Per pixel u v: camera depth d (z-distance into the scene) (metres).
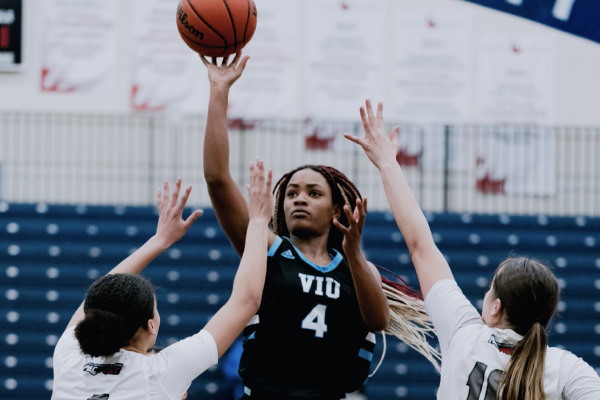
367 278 3.43
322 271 3.57
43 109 13.19
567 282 11.82
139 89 13.25
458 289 3.02
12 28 13.17
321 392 3.43
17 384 10.65
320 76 13.38
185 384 2.93
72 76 13.22
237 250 3.62
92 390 2.88
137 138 13.22
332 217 3.74
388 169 3.18
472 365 2.86
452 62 13.54
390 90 13.46
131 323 2.90
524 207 13.31
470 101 13.52
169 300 11.39
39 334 11.08
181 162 13.22
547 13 13.67
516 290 2.92
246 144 13.17
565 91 13.63
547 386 2.84
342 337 3.52
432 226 12.35
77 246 11.85
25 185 13.12
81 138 13.20
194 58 13.33
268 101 13.30
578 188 13.38
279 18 13.38
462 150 13.33
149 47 13.29
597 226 12.50
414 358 10.94
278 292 3.47
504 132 13.36
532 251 12.23
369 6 13.52
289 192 3.72
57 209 12.22
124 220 12.27
